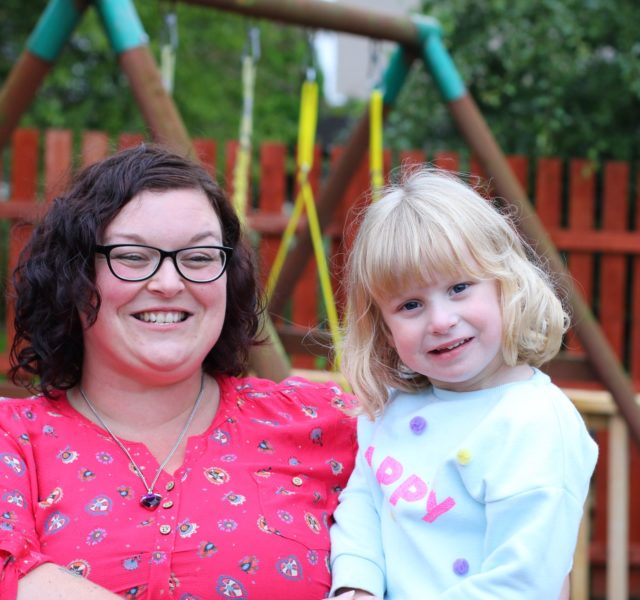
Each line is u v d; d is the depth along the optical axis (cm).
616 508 306
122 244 160
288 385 195
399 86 338
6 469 153
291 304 407
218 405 182
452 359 162
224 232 182
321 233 360
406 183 178
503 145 465
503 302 164
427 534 162
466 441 160
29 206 379
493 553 151
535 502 151
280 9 293
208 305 168
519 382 166
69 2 279
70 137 381
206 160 370
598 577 383
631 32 423
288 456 178
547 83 435
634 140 448
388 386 182
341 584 163
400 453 171
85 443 163
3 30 731
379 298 168
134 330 163
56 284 165
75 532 152
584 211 396
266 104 823
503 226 171
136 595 150
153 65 255
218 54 821
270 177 390
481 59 455
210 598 153
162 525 155
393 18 315
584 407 311
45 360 170
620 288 398
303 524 169
